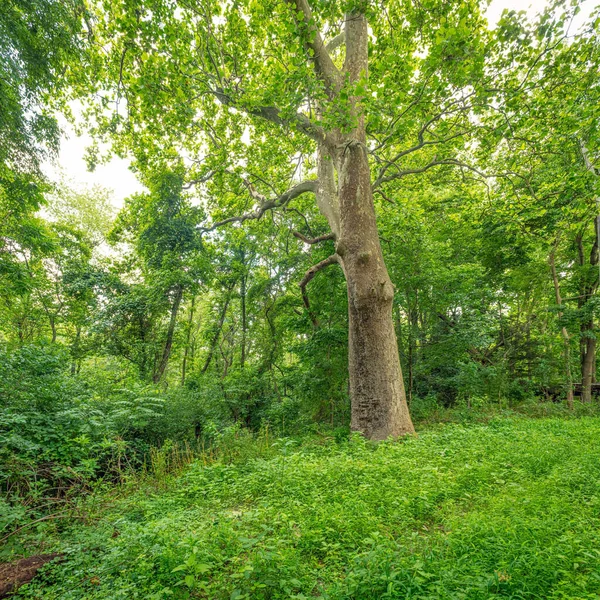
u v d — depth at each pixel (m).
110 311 19.55
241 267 20.84
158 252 20.64
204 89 10.13
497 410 13.24
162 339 20.92
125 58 11.00
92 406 9.53
